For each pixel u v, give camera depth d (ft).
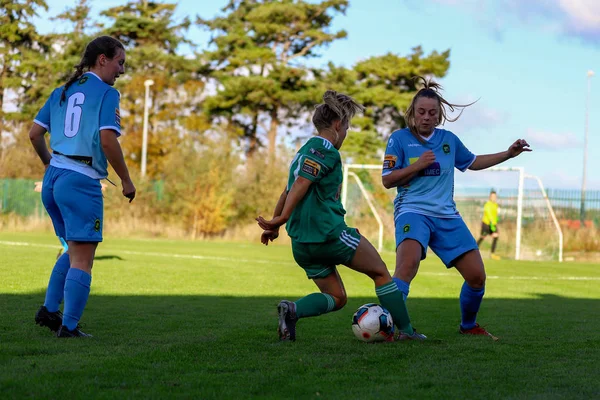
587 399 10.66
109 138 15.25
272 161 92.53
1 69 133.59
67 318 15.33
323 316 20.80
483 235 67.97
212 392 10.54
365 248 15.34
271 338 15.99
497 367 13.14
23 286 26.50
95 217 15.48
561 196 83.30
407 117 17.57
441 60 126.11
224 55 130.72
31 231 82.84
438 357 14.08
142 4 146.82
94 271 35.12
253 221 90.68
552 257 72.54
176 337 15.90
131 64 132.87
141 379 11.27
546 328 19.77
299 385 11.16
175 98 131.23
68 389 10.42
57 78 131.13
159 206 90.38
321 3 126.93
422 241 16.92
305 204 14.94
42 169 108.58
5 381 10.78
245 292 28.30
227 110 128.16
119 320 18.92
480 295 17.56
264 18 126.62
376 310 15.75
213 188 87.35
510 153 18.03
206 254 53.78
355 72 126.52
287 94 122.62
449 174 17.52
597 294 33.35
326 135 15.21
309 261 15.39
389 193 79.71
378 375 12.14
